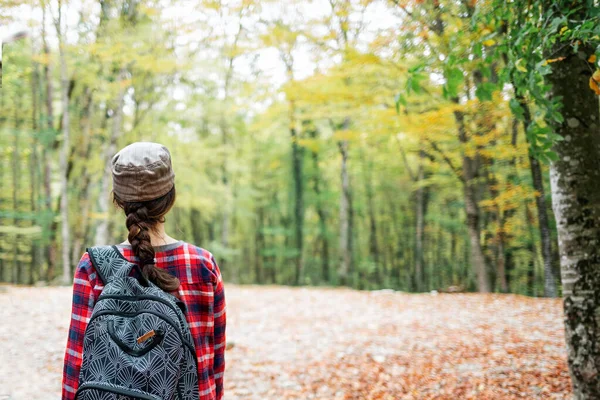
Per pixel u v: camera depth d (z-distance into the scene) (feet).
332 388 16.51
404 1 23.86
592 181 10.10
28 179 64.90
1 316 24.53
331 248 93.91
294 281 87.92
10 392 14.64
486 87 10.08
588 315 10.05
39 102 54.13
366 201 87.35
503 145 33.91
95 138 52.26
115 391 3.85
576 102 10.12
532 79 8.69
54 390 15.19
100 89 40.14
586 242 10.09
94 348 4.05
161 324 4.07
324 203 85.71
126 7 33.83
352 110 35.76
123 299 4.17
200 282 4.62
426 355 19.95
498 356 19.04
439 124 32.86
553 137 9.46
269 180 82.99
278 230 80.12
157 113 50.49
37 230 49.98
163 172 4.62
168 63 34.37
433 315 28.78
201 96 50.98
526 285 52.85
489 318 26.89
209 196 62.69
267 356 20.44
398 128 34.30
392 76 31.01
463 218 68.18
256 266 94.53
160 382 3.95
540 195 34.24
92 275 4.46
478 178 42.75
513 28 10.19
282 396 15.85
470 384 16.12
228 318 29.09
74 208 57.62
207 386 4.59
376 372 18.01
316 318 29.04
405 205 81.61
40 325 23.12
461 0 21.49
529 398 14.60
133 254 4.53
